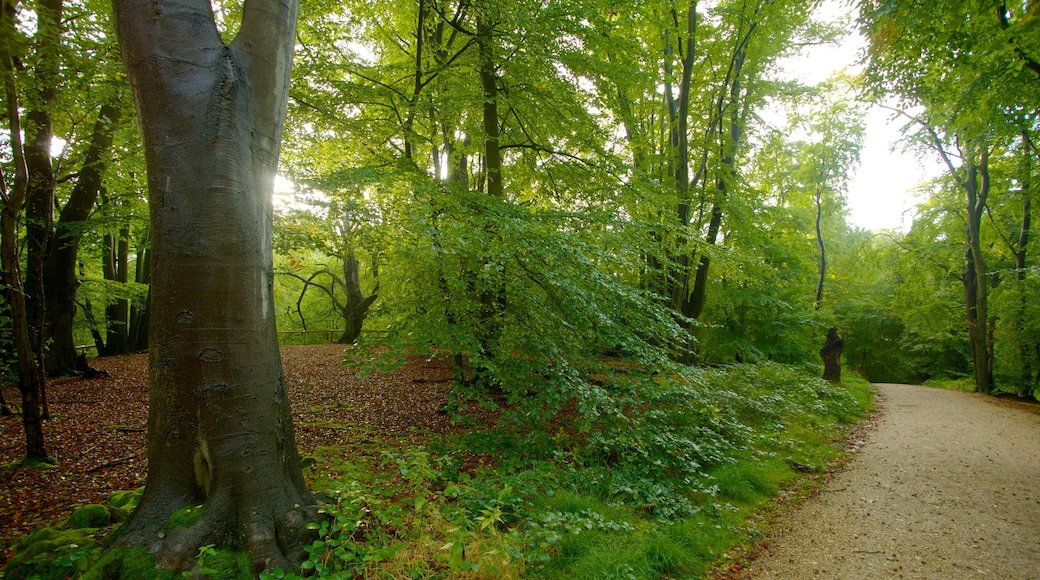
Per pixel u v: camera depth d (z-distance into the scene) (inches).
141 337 639.8
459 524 127.0
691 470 203.0
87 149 273.6
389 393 360.2
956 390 677.3
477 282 231.6
